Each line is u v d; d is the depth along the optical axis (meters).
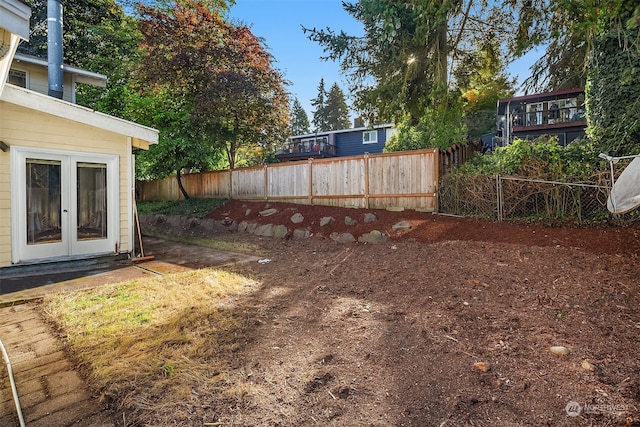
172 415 1.92
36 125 5.34
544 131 16.48
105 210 6.12
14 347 2.77
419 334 2.83
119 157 6.30
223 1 15.87
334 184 9.13
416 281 4.18
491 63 11.10
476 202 6.77
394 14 8.10
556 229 5.51
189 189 13.41
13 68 8.58
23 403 2.04
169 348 2.66
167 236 9.05
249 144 14.64
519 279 3.89
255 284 4.47
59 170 5.60
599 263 4.11
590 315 2.96
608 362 2.27
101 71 13.69
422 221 6.87
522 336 2.68
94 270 5.40
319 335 2.90
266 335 2.92
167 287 4.34
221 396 2.09
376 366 2.40
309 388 2.17
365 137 24.55
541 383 2.10
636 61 6.14
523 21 5.48
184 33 11.23
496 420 1.83
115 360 2.47
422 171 7.71
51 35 6.45
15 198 5.15
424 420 1.86
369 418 1.89
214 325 3.11
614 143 6.18
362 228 7.14
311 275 4.82
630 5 3.48
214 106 10.84
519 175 6.39
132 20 14.32
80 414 1.94
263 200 10.77
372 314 3.31
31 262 5.29
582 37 7.07
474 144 11.14
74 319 3.29
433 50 9.30
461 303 3.40
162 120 10.84
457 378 2.21
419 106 10.18
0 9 2.22
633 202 3.52
